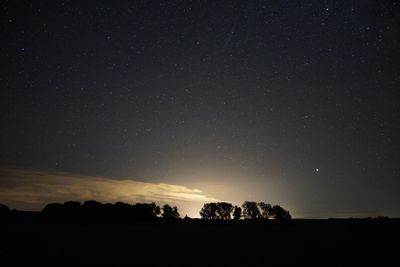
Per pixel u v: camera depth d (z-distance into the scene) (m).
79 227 30.62
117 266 17.19
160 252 21.27
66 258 18.55
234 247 23.58
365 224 33.09
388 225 32.44
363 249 22.69
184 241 25.67
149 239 26.06
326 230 32.06
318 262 18.66
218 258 19.73
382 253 21.16
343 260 19.03
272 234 29.88
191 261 18.78
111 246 22.67
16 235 25.23
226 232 30.77
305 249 22.86
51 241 23.50
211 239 27.02
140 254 20.38
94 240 24.64
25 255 18.89
